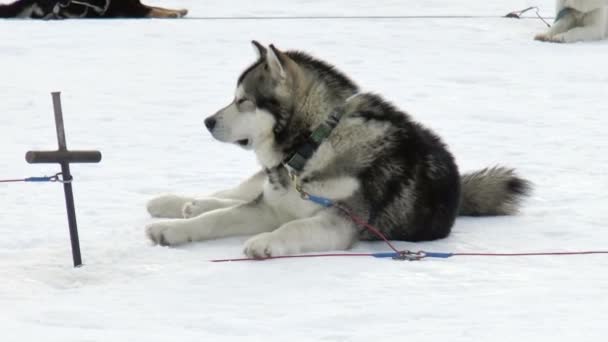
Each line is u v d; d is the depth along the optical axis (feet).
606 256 29.30
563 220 34.17
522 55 80.84
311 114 30.60
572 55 81.41
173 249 29.73
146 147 47.57
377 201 30.66
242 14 106.73
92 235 31.32
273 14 106.63
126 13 103.76
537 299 23.98
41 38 84.99
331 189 30.17
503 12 111.34
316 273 26.73
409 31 92.02
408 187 31.09
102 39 84.94
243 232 31.35
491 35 91.71
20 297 24.44
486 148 48.24
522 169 43.37
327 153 30.35
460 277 26.48
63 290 25.46
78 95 61.16
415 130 32.50
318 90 30.76
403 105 59.36
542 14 108.47
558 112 58.18
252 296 24.43
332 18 100.73
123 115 55.57
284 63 30.40
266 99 30.55
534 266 28.12
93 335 19.93
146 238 30.86
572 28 90.48
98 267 27.73
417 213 31.22
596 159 45.68
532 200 37.52
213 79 67.46
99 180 40.24
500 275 26.76
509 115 56.95
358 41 84.64
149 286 25.43
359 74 69.41
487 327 21.26
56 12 102.78
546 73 72.23
